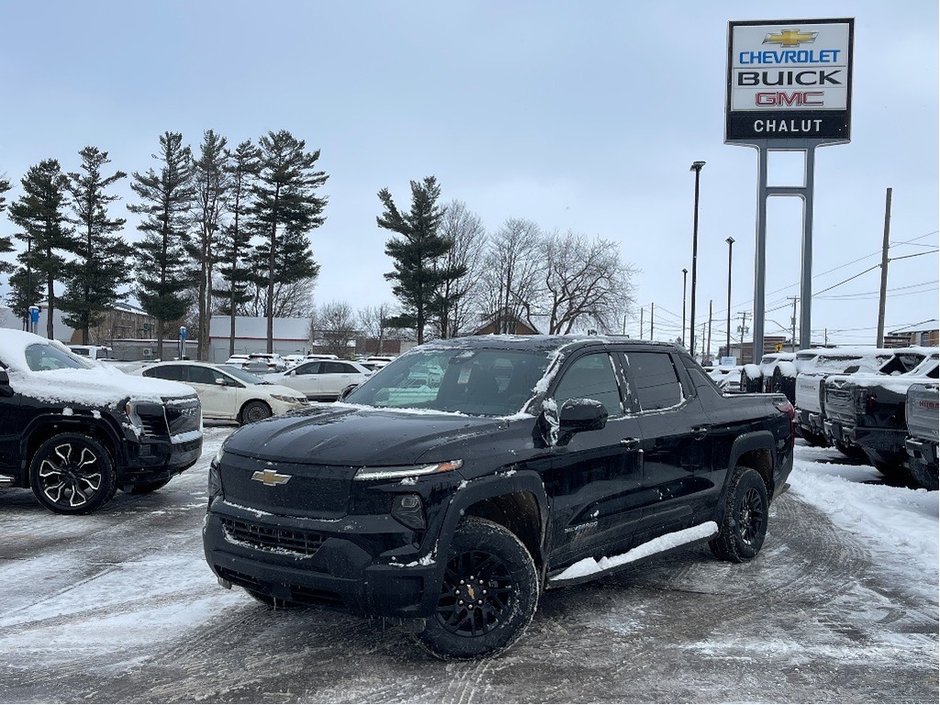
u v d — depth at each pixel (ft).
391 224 173.06
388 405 17.20
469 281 209.87
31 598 17.39
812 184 91.66
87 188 187.21
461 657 13.92
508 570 14.07
